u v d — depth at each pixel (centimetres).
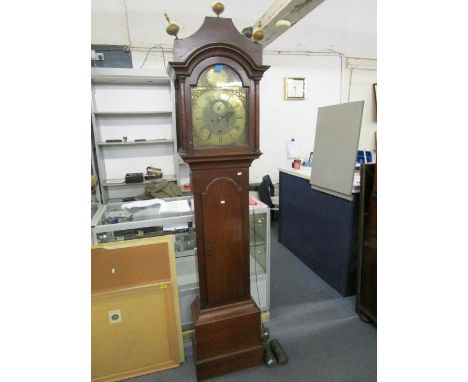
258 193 380
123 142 304
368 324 189
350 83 396
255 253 199
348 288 220
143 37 313
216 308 148
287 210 304
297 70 373
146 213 181
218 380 147
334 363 158
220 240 141
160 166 342
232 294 149
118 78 295
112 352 148
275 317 198
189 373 154
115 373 150
